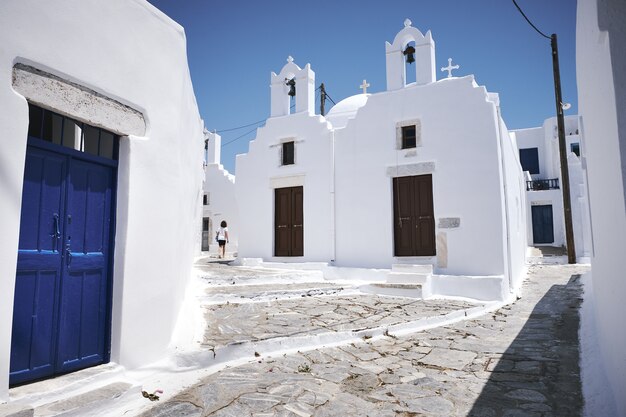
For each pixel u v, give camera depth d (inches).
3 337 116.6
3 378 116.3
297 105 487.5
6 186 119.2
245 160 504.7
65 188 146.6
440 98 394.9
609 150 107.3
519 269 465.1
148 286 171.0
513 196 452.1
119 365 155.9
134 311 163.9
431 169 392.5
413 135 411.5
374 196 418.3
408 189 409.1
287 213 477.1
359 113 434.6
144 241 170.1
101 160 159.6
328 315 262.8
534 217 812.0
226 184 952.9
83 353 150.0
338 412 135.0
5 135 119.6
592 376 153.8
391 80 434.9
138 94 169.3
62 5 138.4
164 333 177.9
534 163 938.7
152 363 169.8
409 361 188.1
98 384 141.4
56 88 136.0
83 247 152.2
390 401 143.8
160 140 180.7
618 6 94.2
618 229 103.9
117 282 160.4
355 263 421.7
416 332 240.2
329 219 441.1
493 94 470.3
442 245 380.8
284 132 482.0
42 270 137.5
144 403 139.9
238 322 237.6
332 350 203.8
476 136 376.5
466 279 337.1
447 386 157.2
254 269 434.6
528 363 180.9
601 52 106.9
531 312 287.3
